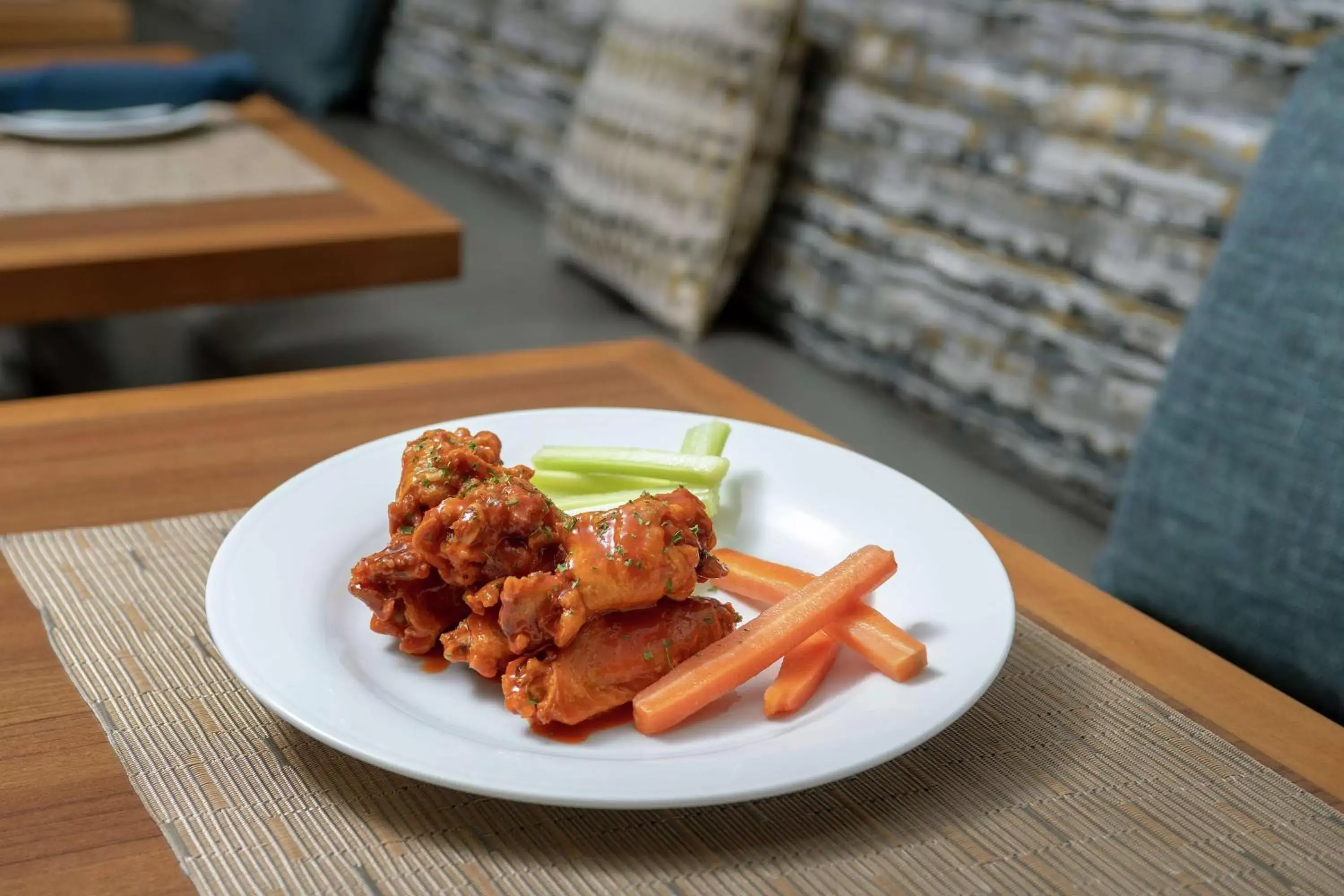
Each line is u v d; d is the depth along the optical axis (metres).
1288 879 0.67
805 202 1.74
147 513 1.00
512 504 0.76
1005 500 1.47
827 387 1.66
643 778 0.66
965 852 0.68
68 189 1.53
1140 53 1.43
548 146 2.11
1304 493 1.10
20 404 1.11
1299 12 1.32
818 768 0.67
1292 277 1.12
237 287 1.45
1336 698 1.09
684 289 1.73
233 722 0.76
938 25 1.60
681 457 1.00
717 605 0.80
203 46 3.05
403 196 1.59
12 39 2.33
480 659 0.76
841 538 0.97
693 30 1.73
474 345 1.73
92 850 0.65
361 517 0.96
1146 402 1.42
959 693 0.74
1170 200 1.40
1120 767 0.75
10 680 0.80
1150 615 1.18
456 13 2.30
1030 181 1.51
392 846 0.67
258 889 0.63
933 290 1.59
